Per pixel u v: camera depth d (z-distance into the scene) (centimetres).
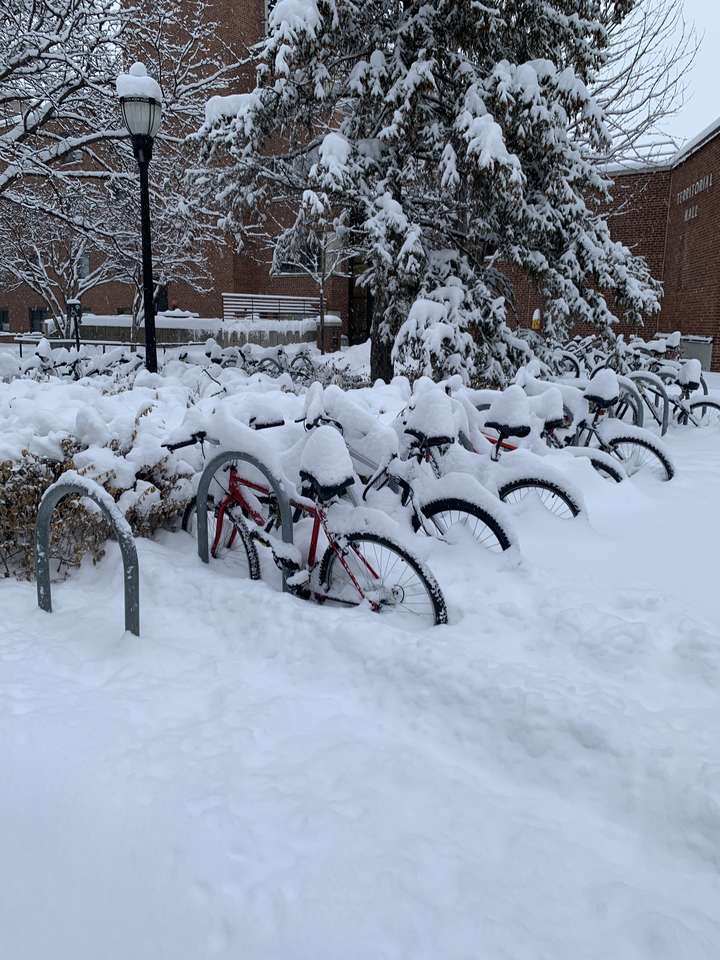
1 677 331
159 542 513
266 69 1108
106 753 274
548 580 429
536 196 1221
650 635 352
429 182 1386
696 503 615
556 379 1091
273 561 472
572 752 275
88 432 495
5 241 2130
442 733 298
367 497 453
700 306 2025
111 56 1380
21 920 205
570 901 210
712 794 244
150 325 929
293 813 242
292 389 983
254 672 348
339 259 2183
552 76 1123
